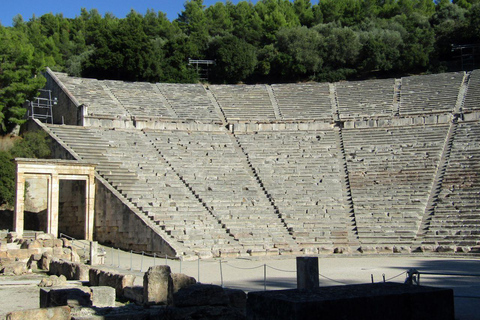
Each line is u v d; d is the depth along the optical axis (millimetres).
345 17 104250
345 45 78750
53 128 44438
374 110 55156
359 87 61562
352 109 56219
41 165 33719
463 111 50500
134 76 71062
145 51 71125
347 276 22047
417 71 77750
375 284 9562
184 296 12438
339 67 81000
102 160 40594
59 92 54031
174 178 40719
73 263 22750
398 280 20531
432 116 49719
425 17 89688
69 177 35156
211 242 33312
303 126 52875
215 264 28531
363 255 32625
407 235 34844
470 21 75312
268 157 46312
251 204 38906
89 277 20484
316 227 36500
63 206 40031
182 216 35625
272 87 63500
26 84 54750
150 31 95125
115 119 48312
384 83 61500
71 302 13164
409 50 76562
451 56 78062
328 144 48562
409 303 8500
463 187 38250
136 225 34156
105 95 54344
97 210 37188
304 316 7555
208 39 83500
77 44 92188
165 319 12195
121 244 35188
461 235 33750
